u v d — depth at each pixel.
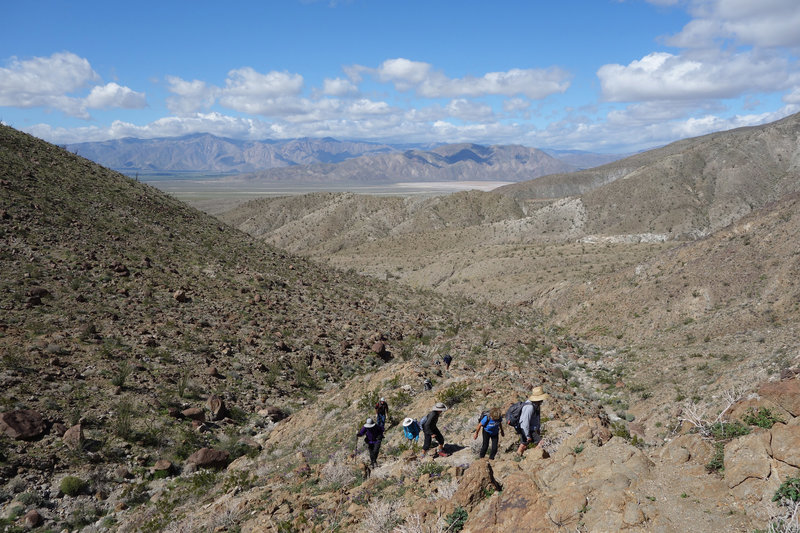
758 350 26.06
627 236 161.50
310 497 10.30
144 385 22.02
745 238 43.78
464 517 7.20
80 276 31.25
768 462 5.77
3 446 15.99
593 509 6.19
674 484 6.26
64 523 13.89
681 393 22.86
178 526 11.27
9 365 20.09
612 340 42.59
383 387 20.05
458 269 102.00
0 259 29.61
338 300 44.69
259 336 31.08
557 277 77.25
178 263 40.50
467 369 22.97
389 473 10.61
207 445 19.28
